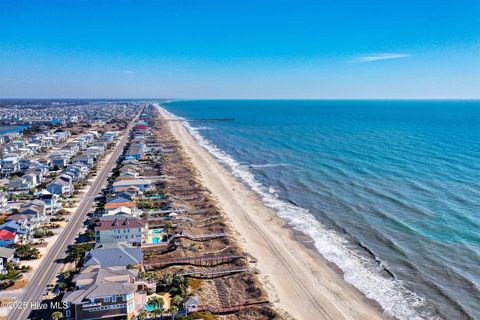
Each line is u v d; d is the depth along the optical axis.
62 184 115.81
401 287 65.88
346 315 58.69
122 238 80.00
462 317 57.41
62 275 66.69
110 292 54.50
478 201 103.94
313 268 73.06
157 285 63.78
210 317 55.44
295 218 98.38
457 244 79.06
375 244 81.62
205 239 84.75
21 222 85.94
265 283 67.12
